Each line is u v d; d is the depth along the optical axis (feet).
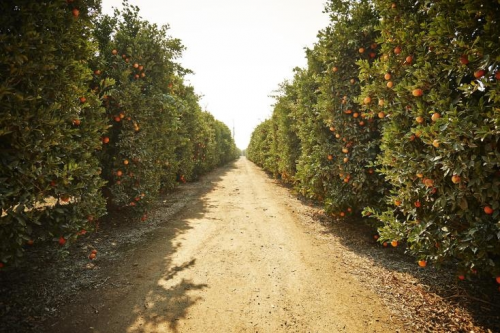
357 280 13.91
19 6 10.66
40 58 11.11
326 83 22.07
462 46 9.56
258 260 16.33
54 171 11.57
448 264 15.46
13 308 10.71
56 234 13.24
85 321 10.28
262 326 10.23
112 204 25.13
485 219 9.98
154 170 25.18
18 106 10.21
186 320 10.50
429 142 10.69
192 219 25.38
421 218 12.22
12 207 10.48
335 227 23.06
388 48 14.11
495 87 9.20
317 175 23.04
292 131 41.42
